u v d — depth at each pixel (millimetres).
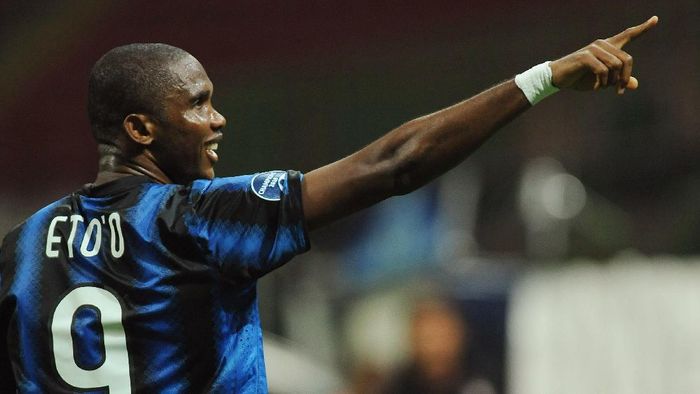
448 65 43562
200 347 9203
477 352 28422
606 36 40781
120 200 9656
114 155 9953
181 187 9617
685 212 31578
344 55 45062
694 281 26938
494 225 32812
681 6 39312
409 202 30828
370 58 44625
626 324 27438
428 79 43594
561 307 28047
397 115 43312
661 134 34688
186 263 9211
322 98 43906
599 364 27469
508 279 28703
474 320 28578
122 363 9203
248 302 9531
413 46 44312
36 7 51281
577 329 27781
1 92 50375
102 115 9953
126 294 9266
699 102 37562
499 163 33219
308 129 42875
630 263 27781
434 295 29156
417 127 9312
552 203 29547
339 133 42844
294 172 9547
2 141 49375
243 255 9273
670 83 38344
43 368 9406
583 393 27469
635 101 38031
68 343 9320
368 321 29875
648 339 27109
